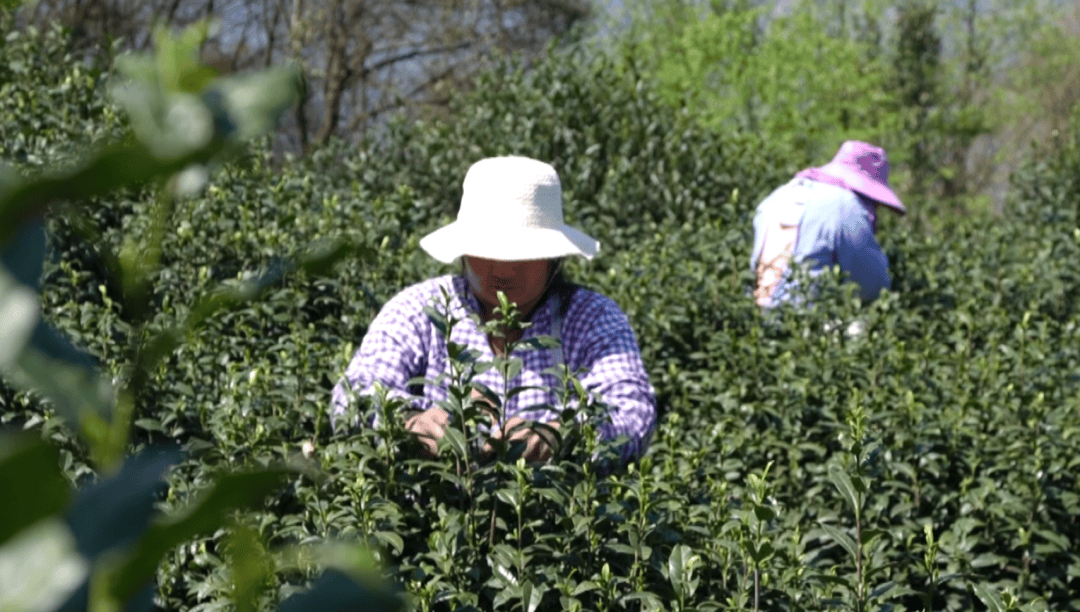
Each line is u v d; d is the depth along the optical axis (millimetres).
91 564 603
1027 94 35500
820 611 3441
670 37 22219
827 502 4570
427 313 3234
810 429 4949
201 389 4371
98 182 583
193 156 609
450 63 27266
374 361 3668
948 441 4770
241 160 677
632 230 8508
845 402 5238
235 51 25094
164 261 6051
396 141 9930
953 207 31812
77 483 3346
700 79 20062
